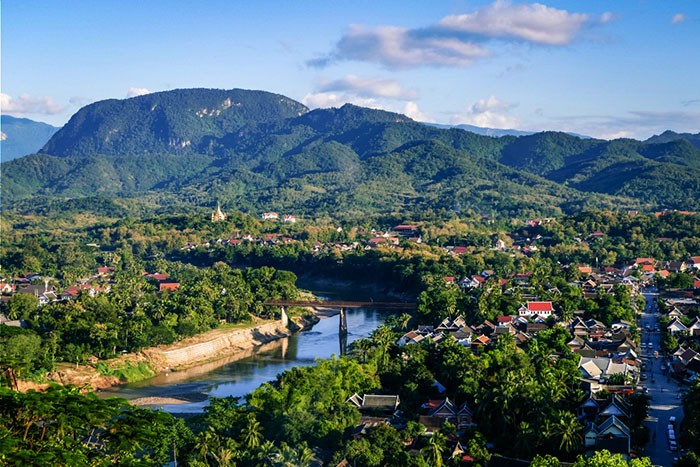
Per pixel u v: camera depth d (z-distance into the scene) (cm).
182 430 18312
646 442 18850
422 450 17938
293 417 19400
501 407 19425
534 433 18462
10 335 15275
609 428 18712
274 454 17738
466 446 18975
